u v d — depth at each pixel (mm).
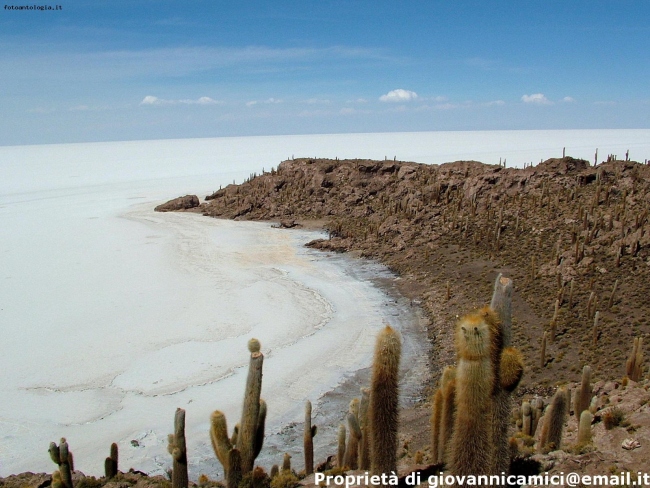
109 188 134625
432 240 57375
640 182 56094
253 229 75438
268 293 46219
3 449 23719
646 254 40750
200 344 35156
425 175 78062
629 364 22500
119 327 38188
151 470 22297
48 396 28406
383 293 46594
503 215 57719
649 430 14562
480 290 43000
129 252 61875
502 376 8859
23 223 82688
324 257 59156
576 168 63875
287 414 27109
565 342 32312
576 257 42562
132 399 28156
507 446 9133
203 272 53062
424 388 29875
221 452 12148
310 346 35000
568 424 17781
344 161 92875
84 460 22891
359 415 14781
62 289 47656
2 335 36781
